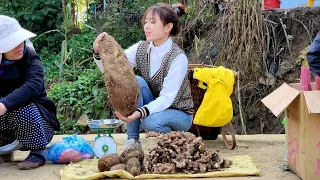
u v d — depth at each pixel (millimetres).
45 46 8203
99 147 3654
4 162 3721
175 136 3299
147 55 3744
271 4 6176
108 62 3338
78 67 6984
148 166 3221
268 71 5949
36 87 3410
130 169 3148
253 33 5824
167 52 3670
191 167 3178
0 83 3480
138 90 3350
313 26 6023
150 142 4172
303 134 2980
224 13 6121
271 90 5863
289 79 5855
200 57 6242
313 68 3070
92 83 6332
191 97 3838
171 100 3559
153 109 3484
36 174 3320
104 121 3762
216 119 4074
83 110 6113
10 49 3254
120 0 7359
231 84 4109
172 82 3586
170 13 3660
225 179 3098
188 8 6543
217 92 4062
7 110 3275
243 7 5820
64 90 6297
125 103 3289
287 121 3367
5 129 3529
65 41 6516
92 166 3434
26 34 3340
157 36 3648
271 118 5820
